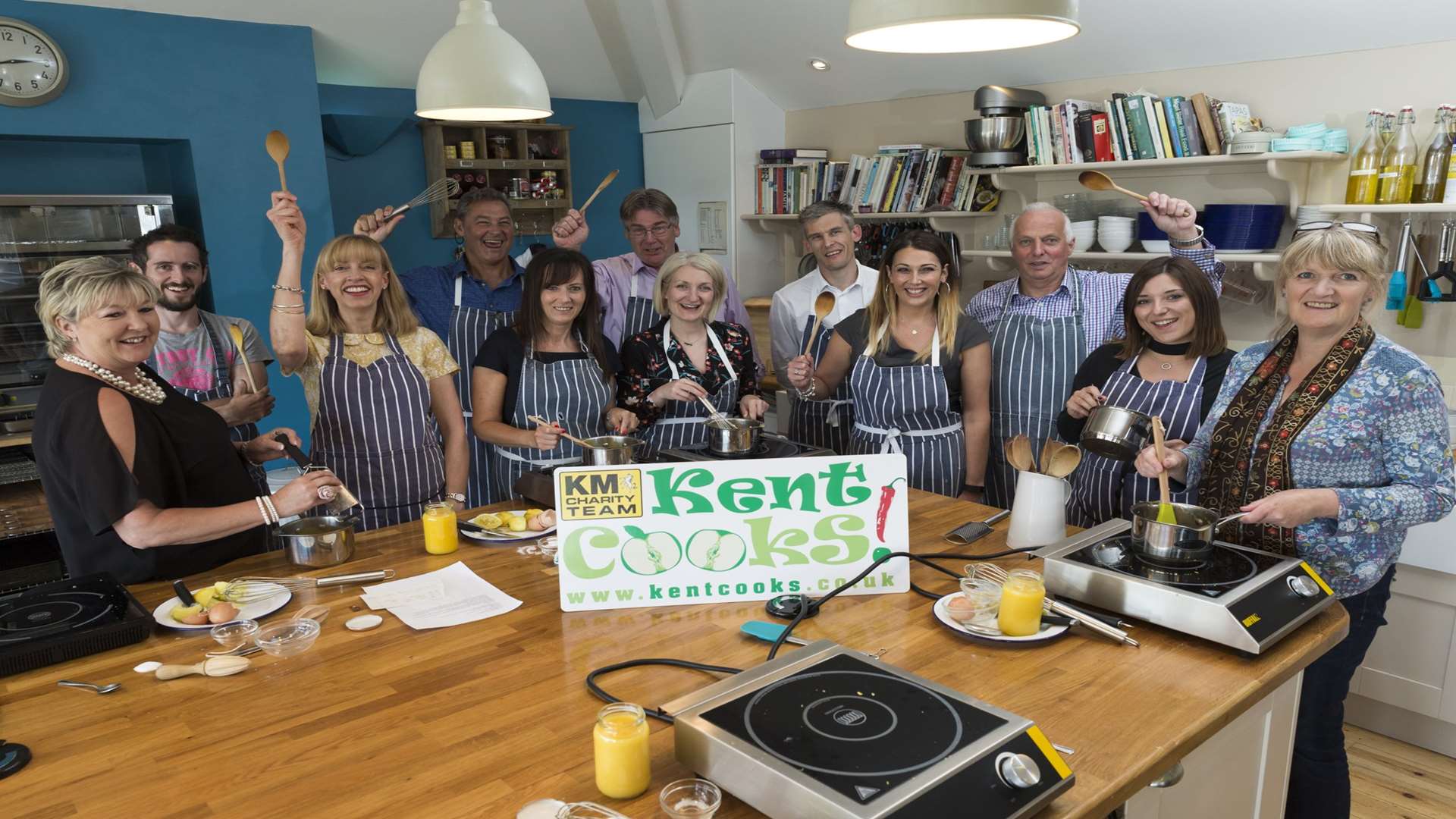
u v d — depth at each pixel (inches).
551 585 71.7
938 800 38.7
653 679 55.7
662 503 66.6
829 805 37.9
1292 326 77.5
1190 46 142.3
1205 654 58.3
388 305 102.6
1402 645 113.2
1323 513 67.3
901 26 64.0
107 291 67.3
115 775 46.3
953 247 171.8
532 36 186.7
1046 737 47.8
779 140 214.4
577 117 217.0
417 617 65.3
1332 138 129.6
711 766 43.3
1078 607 64.9
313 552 75.1
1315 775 80.8
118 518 67.4
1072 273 119.2
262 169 163.5
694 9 181.5
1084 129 150.6
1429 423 69.9
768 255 217.9
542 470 92.2
